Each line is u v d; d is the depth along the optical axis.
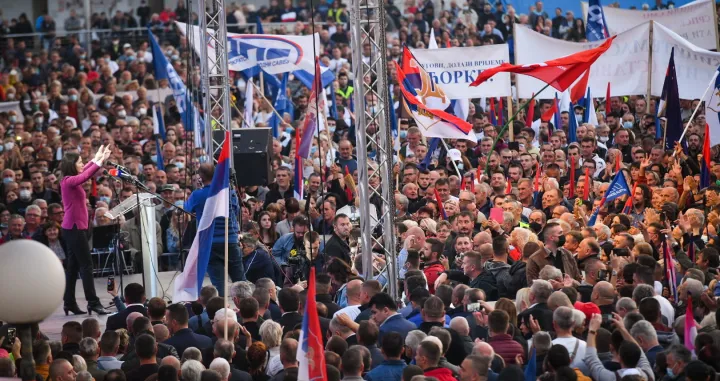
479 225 24.97
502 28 56.19
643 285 16.92
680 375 13.80
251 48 33.44
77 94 46.84
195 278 19.09
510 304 16.31
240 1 60.72
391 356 14.53
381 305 16.53
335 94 43.56
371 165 23.56
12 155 38.41
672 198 24.83
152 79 49.41
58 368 14.47
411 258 20.45
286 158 35.50
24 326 9.89
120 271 23.78
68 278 23.34
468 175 28.92
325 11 58.22
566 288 16.98
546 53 35.06
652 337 15.02
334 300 20.86
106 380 14.59
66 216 22.69
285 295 17.78
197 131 31.50
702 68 33.78
